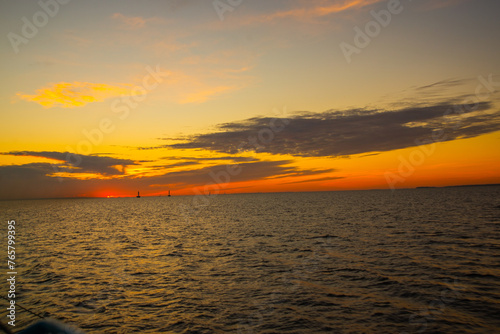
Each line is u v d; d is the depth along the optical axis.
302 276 18.98
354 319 12.88
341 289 16.48
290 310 13.91
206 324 12.66
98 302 15.17
